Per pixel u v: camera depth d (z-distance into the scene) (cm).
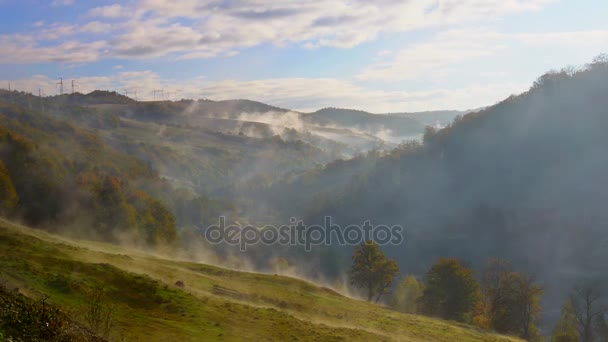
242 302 3509
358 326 3609
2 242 2948
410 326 4044
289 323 3019
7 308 1331
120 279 2777
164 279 3428
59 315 1449
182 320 2473
